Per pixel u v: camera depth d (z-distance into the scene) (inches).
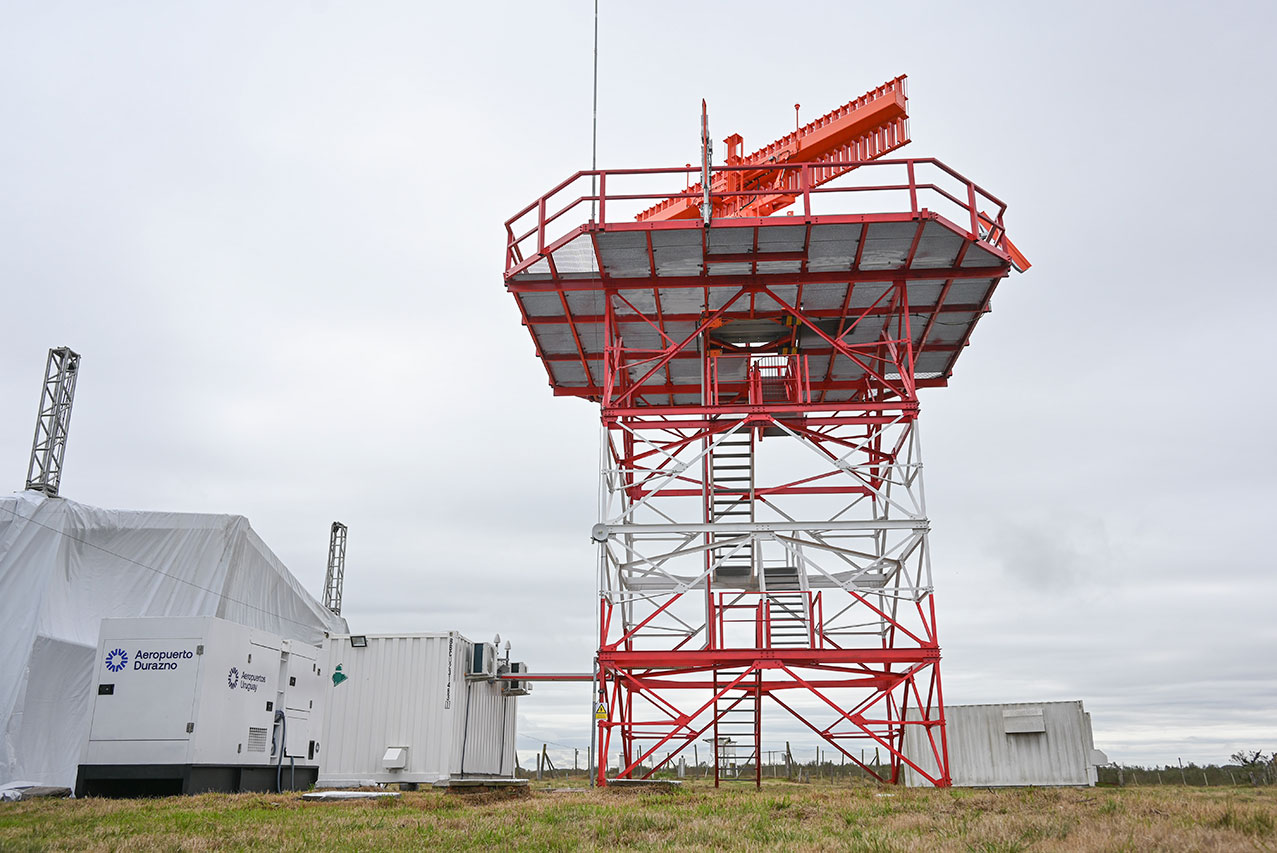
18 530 1245.1
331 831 458.6
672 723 858.8
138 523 1398.9
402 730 930.1
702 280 914.7
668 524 879.1
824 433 1037.2
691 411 917.2
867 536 1001.5
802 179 872.3
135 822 534.9
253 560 1581.0
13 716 1150.3
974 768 1264.8
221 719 885.2
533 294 948.0
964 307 979.3
